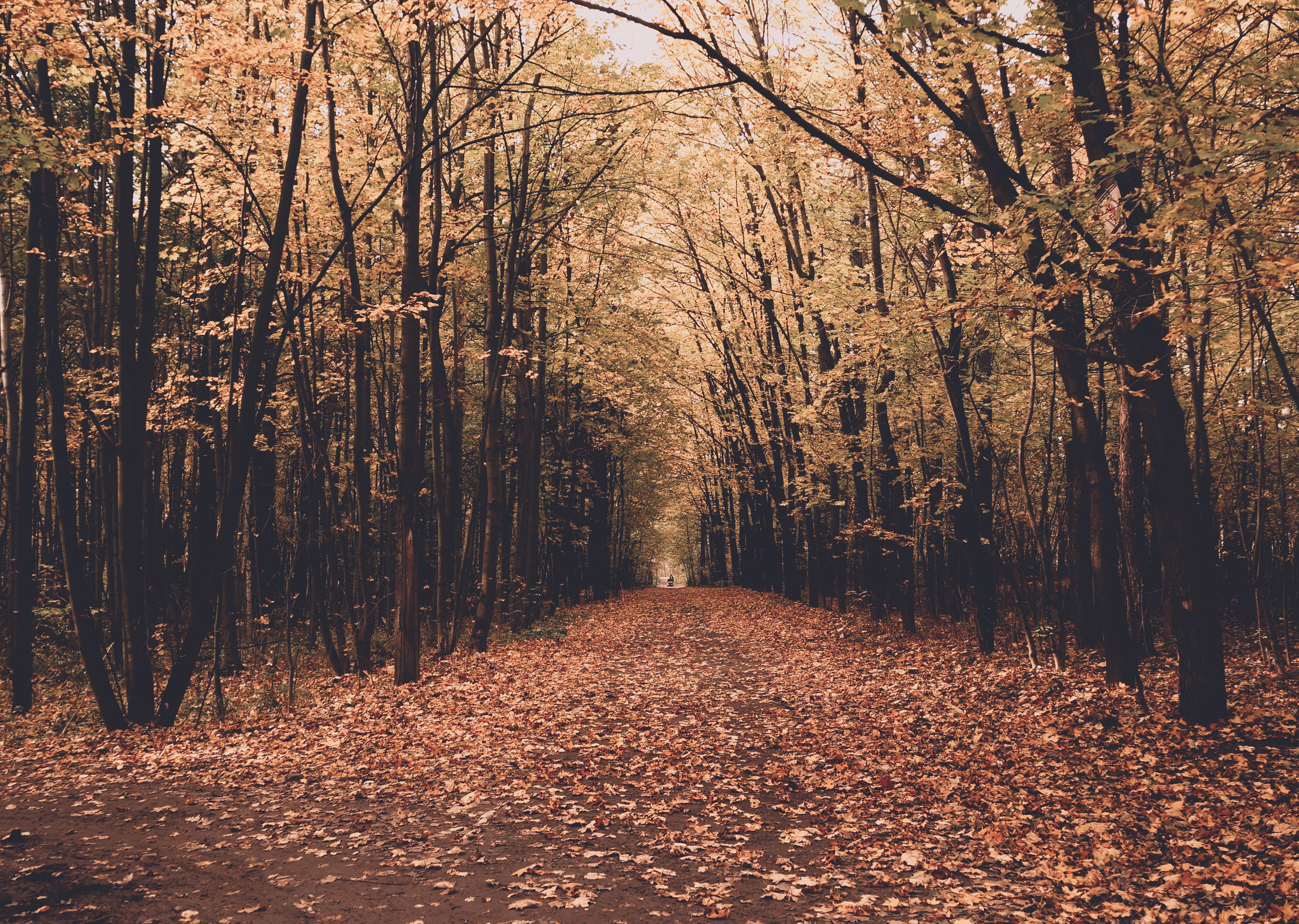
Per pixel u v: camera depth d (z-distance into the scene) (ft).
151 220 35.01
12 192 25.90
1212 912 14.26
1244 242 18.01
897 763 25.41
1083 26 24.54
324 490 54.19
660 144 53.72
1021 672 36.04
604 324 62.90
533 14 29.50
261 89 36.19
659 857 18.26
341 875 17.03
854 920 14.66
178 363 54.65
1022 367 47.01
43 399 58.90
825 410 57.82
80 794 23.58
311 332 47.14
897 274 54.70
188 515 63.52
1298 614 52.16
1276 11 21.39
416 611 41.83
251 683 47.83
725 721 33.12
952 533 53.31
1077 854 17.47
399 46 43.98
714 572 189.06
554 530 87.04
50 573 63.62
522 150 56.03
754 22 50.65
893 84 30.45
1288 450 44.09
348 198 45.62
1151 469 26.04
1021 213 22.68
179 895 15.87
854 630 59.52
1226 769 21.70
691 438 122.01
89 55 29.58
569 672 45.21
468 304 63.26
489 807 21.81
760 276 69.72
